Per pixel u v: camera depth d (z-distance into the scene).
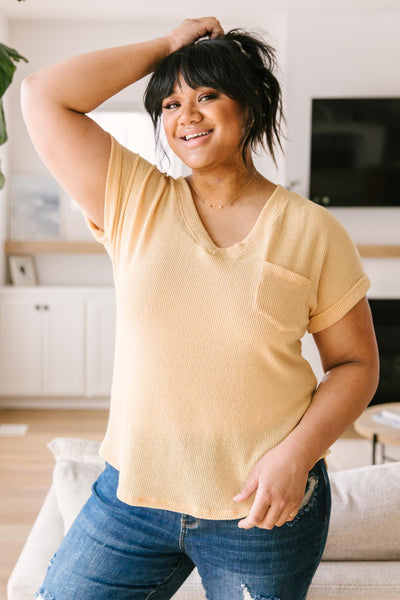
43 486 3.55
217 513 0.98
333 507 1.37
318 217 1.03
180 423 0.98
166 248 1.00
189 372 0.97
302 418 1.02
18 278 5.29
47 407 5.19
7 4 4.79
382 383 5.06
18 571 1.31
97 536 1.04
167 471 0.99
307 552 1.03
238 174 1.05
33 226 5.37
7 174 5.31
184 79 1.00
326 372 1.13
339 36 4.95
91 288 5.03
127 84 1.06
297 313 1.00
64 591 1.04
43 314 5.03
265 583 1.00
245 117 1.03
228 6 4.80
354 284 1.05
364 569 1.31
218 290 0.97
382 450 3.69
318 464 1.06
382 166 5.00
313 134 4.97
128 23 5.20
